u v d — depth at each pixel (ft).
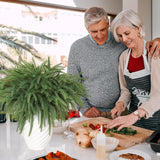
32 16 12.20
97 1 12.89
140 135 4.95
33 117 3.98
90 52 7.18
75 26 13.76
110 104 7.34
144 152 3.94
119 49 7.16
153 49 5.57
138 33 5.55
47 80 3.96
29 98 3.65
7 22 11.45
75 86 4.32
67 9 12.07
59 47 13.39
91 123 5.83
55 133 5.24
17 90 3.79
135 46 5.83
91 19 6.13
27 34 12.17
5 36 11.48
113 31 5.64
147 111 5.07
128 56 6.36
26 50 12.17
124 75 6.53
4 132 5.34
